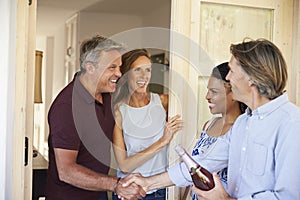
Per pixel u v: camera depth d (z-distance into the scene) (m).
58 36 6.10
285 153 1.54
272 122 1.62
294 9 2.61
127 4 4.73
